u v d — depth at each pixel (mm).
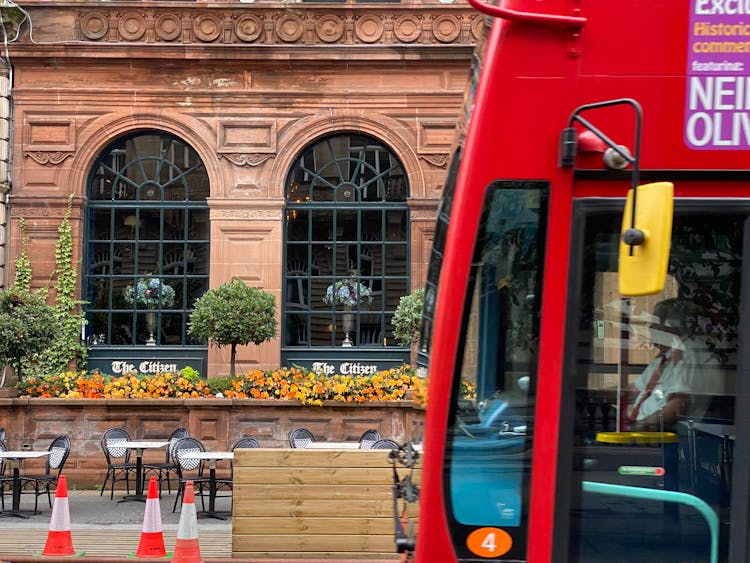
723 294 4199
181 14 20359
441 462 4152
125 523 12242
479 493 4148
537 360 4152
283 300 20406
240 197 20344
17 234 20188
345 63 20359
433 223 20359
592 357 4164
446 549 4141
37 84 20344
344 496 9367
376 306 20594
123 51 20172
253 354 20172
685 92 4219
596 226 4168
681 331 4195
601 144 4141
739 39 4230
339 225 20672
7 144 20234
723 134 4211
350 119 20422
